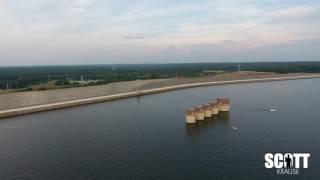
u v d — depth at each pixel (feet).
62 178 144.05
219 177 143.23
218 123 247.91
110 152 178.40
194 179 141.69
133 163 161.07
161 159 166.30
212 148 183.11
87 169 154.10
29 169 154.92
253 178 142.00
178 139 202.80
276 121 252.21
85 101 369.09
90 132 223.71
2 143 197.98
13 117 285.02
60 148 186.80
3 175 148.05
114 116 284.20
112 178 143.54
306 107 321.11
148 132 221.66
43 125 248.52
